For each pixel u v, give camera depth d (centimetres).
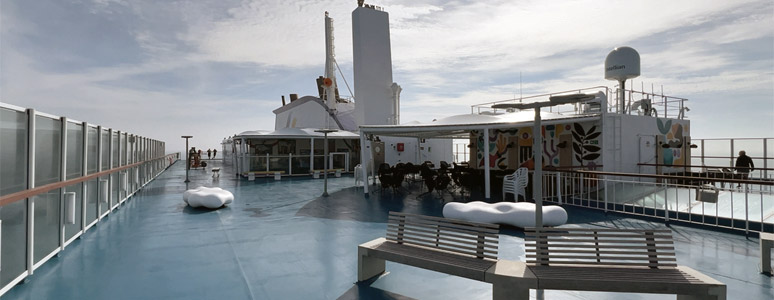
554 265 424
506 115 1611
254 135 2214
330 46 3366
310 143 2436
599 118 1366
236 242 741
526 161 1616
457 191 1516
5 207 472
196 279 537
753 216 820
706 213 875
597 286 377
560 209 829
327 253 668
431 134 1933
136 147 1425
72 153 704
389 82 2805
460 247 476
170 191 1528
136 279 535
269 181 1978
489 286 504
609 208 1052
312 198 1354
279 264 605
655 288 371
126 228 854
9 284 477
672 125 1617
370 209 1127
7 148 476
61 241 645
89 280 528
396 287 503
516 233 796
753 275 543
